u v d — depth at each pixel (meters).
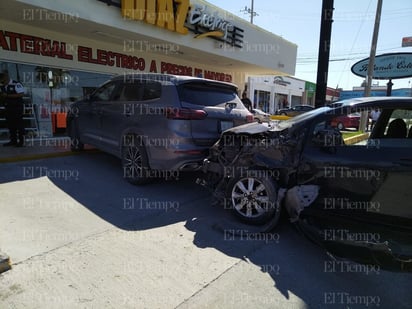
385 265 2.78
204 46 11.02
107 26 8.05
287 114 22.78
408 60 14.06
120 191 4.88
